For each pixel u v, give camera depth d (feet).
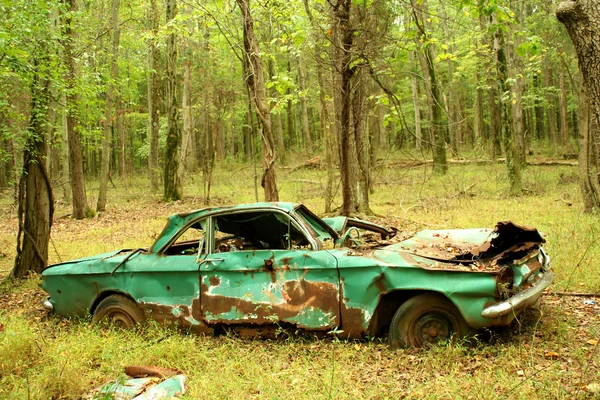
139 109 124.57
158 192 81.87
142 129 133.39
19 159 54.75
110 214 59.88
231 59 85.20
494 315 14.51
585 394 12.31
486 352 15.24
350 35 26.14
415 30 23.71
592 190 38.60
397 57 24.53
